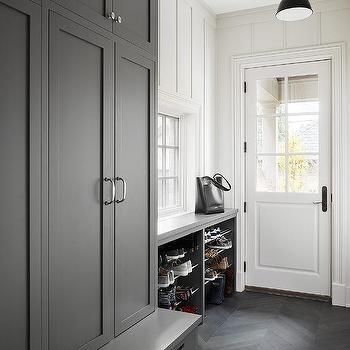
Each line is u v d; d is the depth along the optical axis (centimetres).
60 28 136
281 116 384
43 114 129
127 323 178
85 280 150
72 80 142
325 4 357
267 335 287
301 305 351
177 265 289
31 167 125
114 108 166
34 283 127
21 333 123
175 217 325
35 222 127
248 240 399
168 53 312
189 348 189
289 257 382
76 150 144
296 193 378
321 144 368
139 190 186
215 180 381
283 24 375
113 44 164
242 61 393
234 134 397
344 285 352
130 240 179
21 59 121
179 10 330
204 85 379
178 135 371
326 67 364
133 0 180
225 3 371
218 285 352
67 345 142
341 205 354
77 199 145
